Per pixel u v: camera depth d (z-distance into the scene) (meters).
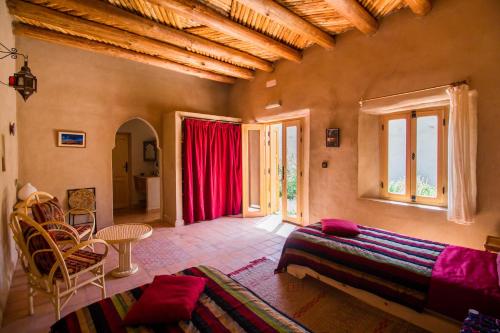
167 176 4.82
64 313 2.07
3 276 2.22
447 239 2.69
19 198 3.12
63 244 2.34
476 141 2.47
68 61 3.94
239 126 5.31
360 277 2.01
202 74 4.97
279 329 1.17
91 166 4.16
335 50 3.66
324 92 3.82
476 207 2.49
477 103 2.45
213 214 4.99
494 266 1.75
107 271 2.79
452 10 2.59
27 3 2.75
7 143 2.69
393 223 3.11
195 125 4.70
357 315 2.04
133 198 6.47
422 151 3.07
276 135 5.45
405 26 2.94
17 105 3.54
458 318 1.53
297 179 4.52
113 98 4.36
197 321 1.24
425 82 2.79
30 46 3.64
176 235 4.02
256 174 5.43
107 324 1.23
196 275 1.71
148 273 2.77
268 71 4.69
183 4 2.71
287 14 2.94
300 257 2.45
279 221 4.84
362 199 3.40
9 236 2.65
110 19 2.90
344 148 3.59
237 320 1.24
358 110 3.41
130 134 6.38
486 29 2.39
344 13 2.79
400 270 1.83
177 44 3.59
